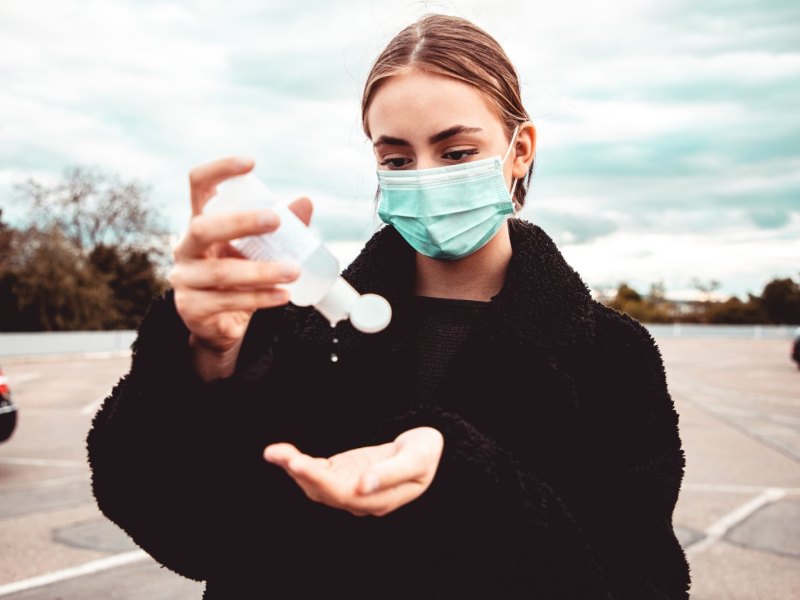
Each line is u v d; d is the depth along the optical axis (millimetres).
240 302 753
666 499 1072
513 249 1228
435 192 1099
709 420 9695
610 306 1229
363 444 1064
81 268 28188
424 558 939
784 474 6270
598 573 947
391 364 1101
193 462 930
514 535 924
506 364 1062
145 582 3904
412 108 1055
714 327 39688
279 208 905
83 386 14266
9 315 26859
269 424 1007
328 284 917
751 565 4047
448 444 928
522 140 1199
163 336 914
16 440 8102
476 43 1103
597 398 1110
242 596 1022
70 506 5312
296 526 1006
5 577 3947
